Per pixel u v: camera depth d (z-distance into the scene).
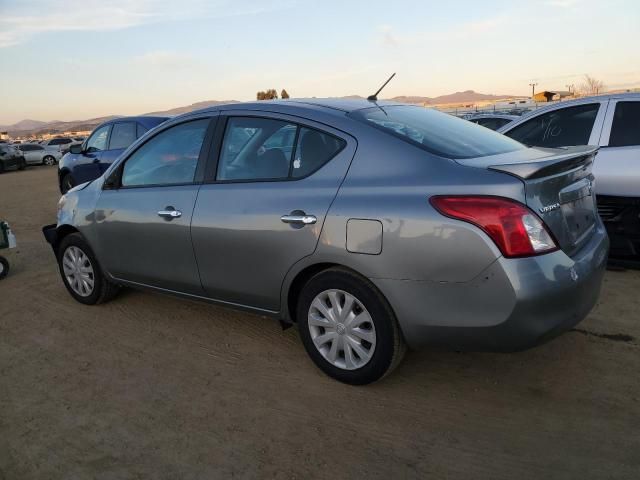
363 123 3.14
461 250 2.61
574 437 2.70
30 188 16.81
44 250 7.12
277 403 3.13
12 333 4.32
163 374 3.53
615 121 5.26
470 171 2.71
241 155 3.54
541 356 3.51
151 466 2.63
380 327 2.96
